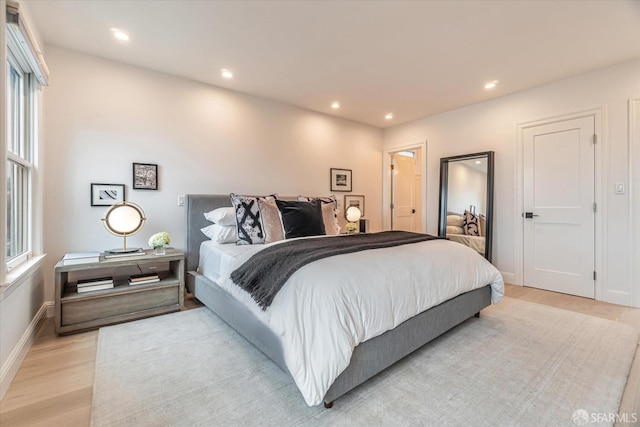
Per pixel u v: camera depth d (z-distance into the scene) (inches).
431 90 139.6
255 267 74.5
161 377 65.7
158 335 86.7
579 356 75.0
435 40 97.2
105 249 108.9
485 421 52.4
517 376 66.4
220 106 135.6
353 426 51.2
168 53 105.7
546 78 126.5
